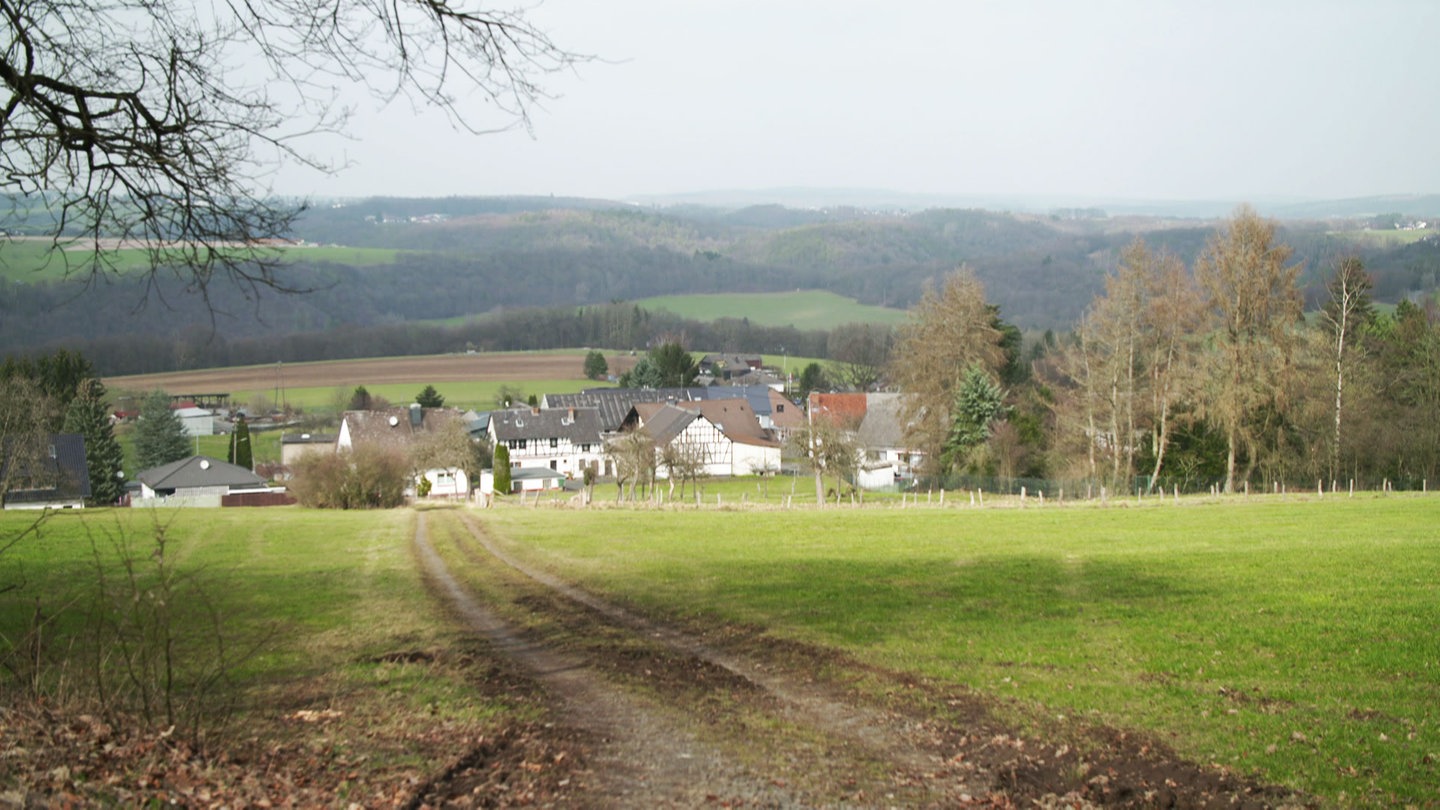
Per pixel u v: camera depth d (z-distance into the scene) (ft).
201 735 36.65
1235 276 194.80
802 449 216.54
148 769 32.07
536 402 470.39
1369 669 51.85
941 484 252.21
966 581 83.61
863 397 364.58
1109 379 211.82
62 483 229.04
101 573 39.63
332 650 59.93
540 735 43.04
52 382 273.75
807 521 142.00
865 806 35.91
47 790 28.60
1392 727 42.42
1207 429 217.56
